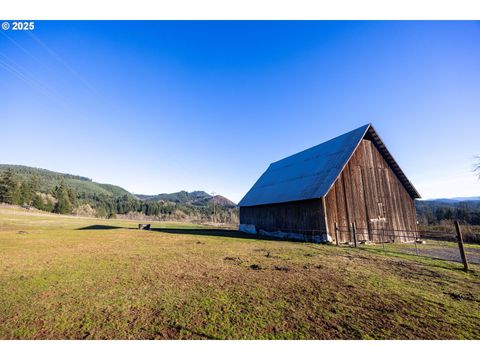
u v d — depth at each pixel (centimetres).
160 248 1441
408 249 1409
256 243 1658
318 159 2133
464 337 413
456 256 1169
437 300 568
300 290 643
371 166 1986
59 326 459
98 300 586
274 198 2180
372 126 1959
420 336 416
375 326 448
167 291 645
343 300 570
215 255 1174
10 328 453
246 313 504
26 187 8519
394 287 664
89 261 1053
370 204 1886
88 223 4612
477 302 557
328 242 1608
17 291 659
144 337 419
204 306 541
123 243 1698
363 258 1081
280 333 427
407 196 2145
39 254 1241
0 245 1560
